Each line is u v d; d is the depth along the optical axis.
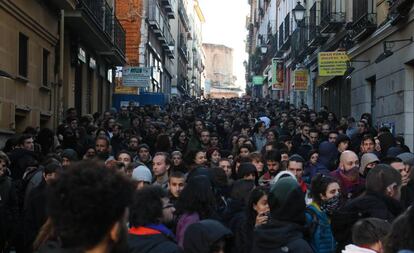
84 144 12.15
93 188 2.16
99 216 2.15
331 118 17.83
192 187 5.06
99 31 20.64
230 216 5.48
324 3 24.50
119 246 2.23
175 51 63.62
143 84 30.17
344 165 6.95
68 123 13.84
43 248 2.82
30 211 6.35
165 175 7.66
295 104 36.47
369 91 19.52
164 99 35.47
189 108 30.27
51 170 6.32
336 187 5.38
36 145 10.88
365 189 5.41
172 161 8.66
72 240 2.15
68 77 19.22
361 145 10.06
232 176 8.30
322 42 26.25
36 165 8.29
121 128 13.75
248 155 8.27
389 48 16.59
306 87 30.02
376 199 4.98
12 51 13.64
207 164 8.87
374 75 18.47
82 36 20.73
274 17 50.84
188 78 83.12
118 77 32.72
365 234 3.80
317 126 14.14
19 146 9.45
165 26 50.84
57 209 2.16
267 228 4.29
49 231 2.99
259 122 14.16
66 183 2.17
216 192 6.49
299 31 31.52
